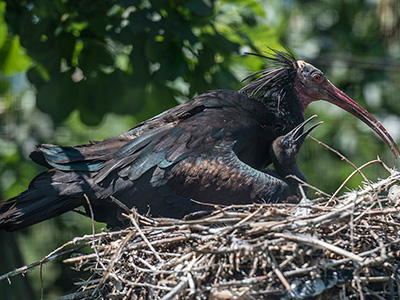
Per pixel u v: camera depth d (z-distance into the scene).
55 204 10.23
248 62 13.38
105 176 10.26
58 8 12.20
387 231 9.14
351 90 17.97
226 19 13.19
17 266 13.94
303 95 12.38
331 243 8.84
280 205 9.23
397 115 17.84
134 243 9.24
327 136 17.30
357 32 18.27
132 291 9.12
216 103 11.16
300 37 18.08
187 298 8.61
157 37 12.09
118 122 15.59
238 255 8.60
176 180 10.23
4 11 13.16
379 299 8.70
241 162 10.42
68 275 14.84
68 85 12.31
